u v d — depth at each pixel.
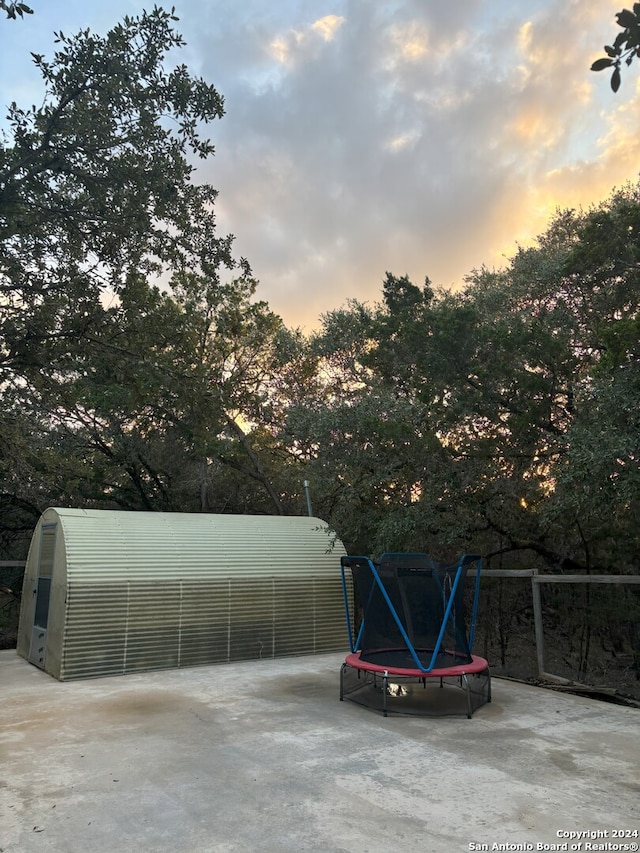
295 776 4.38
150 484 18.39
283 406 16.98
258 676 8.20
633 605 8.44
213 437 15.34
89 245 8.89
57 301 8.74
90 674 8.09
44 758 4.79
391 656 7.12
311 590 10.23
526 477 8.85
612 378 6.08
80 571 8.28
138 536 9.28
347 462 9.92
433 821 3.58
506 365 8.34
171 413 15.67
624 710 6.40
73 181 8.40
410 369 10.82
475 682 6.98
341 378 16.81
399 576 7.08
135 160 8.55
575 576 7.65
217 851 3.22
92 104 8.15
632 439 5.39
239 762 4.68
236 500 18.39
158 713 6.23
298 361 17.50
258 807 3.81
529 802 3.86
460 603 7.10
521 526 9.59
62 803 3.89
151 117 8.34
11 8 5.45
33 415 13.04
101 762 4.69
